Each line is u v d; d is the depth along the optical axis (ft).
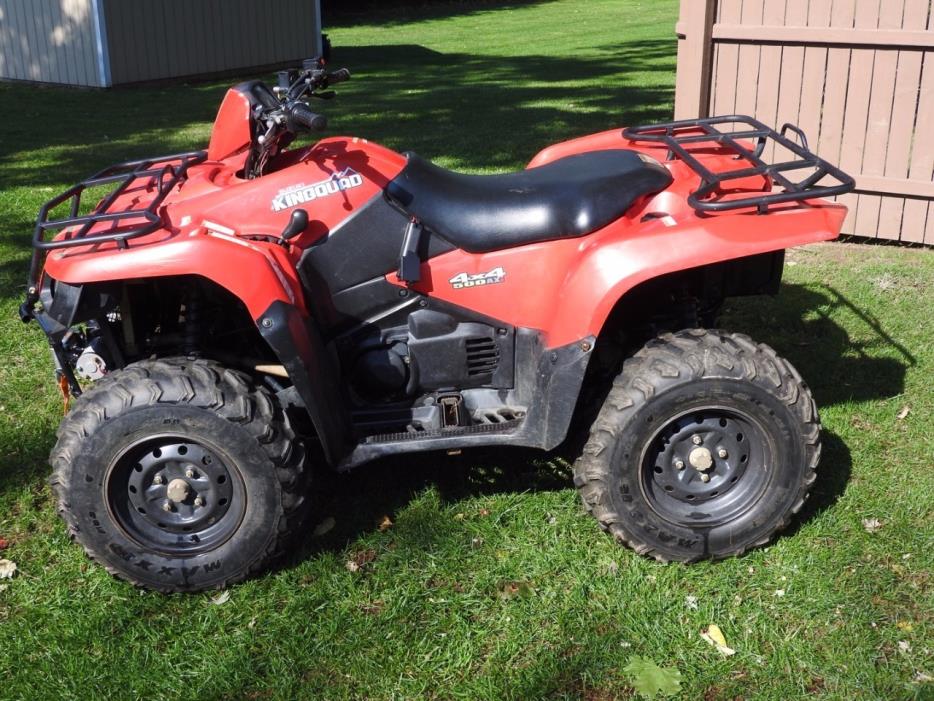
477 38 78.07
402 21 96.78
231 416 10.06
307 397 10.30
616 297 10.42
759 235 10.44
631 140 12.82
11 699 9.30
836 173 10.73
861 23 20.53
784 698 9.08
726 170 11.98
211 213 10.68
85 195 26.99
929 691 9.05
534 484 12.73
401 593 10.69
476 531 11.73
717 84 22.44
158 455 10.33
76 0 50.37
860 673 9.30
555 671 9.48
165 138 36.47
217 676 9.52
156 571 10.53
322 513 12.20
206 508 10.52
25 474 13.17
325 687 9.39
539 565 11.07
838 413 14.17
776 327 17.19
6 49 55.31
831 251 21.59
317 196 10.84
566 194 11.11
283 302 10.18
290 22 61.26
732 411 10.50
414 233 11.00
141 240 10.29
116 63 51.34
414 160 11.37
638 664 9.44
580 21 91.50
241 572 10.69
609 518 10.78
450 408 11.43
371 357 11.42
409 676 9.52
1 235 23.30
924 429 13.73
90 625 10.26
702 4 21.62
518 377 11.60
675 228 10.55
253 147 11.28
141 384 10.05
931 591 10.43
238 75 58.59
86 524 10.32
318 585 10.84
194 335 11.22
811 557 11.01
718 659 9.59
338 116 39.91
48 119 41.98
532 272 11.18
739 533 10.83
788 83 21.66
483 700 9.20
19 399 15.21
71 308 10.29
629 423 10.39
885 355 16.01
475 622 10.24
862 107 21.07
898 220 21.49
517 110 40.16
